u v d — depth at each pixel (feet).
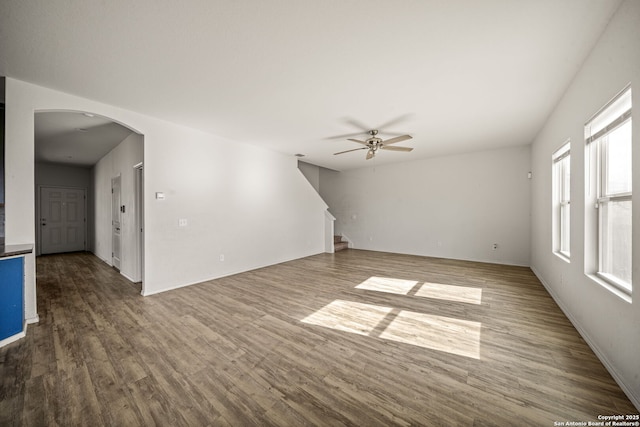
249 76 8.52
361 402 5.36
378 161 23.02
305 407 5.23
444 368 6.50
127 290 12.82
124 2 5.36
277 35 6.51
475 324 9.03
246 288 13.17
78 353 7.18
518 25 6.14
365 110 11.41
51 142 16.42
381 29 6.30
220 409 5.18
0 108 10.35
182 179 13.44
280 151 19.26
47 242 22.93
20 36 6.39
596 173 7.76
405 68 8.06
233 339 7.98
